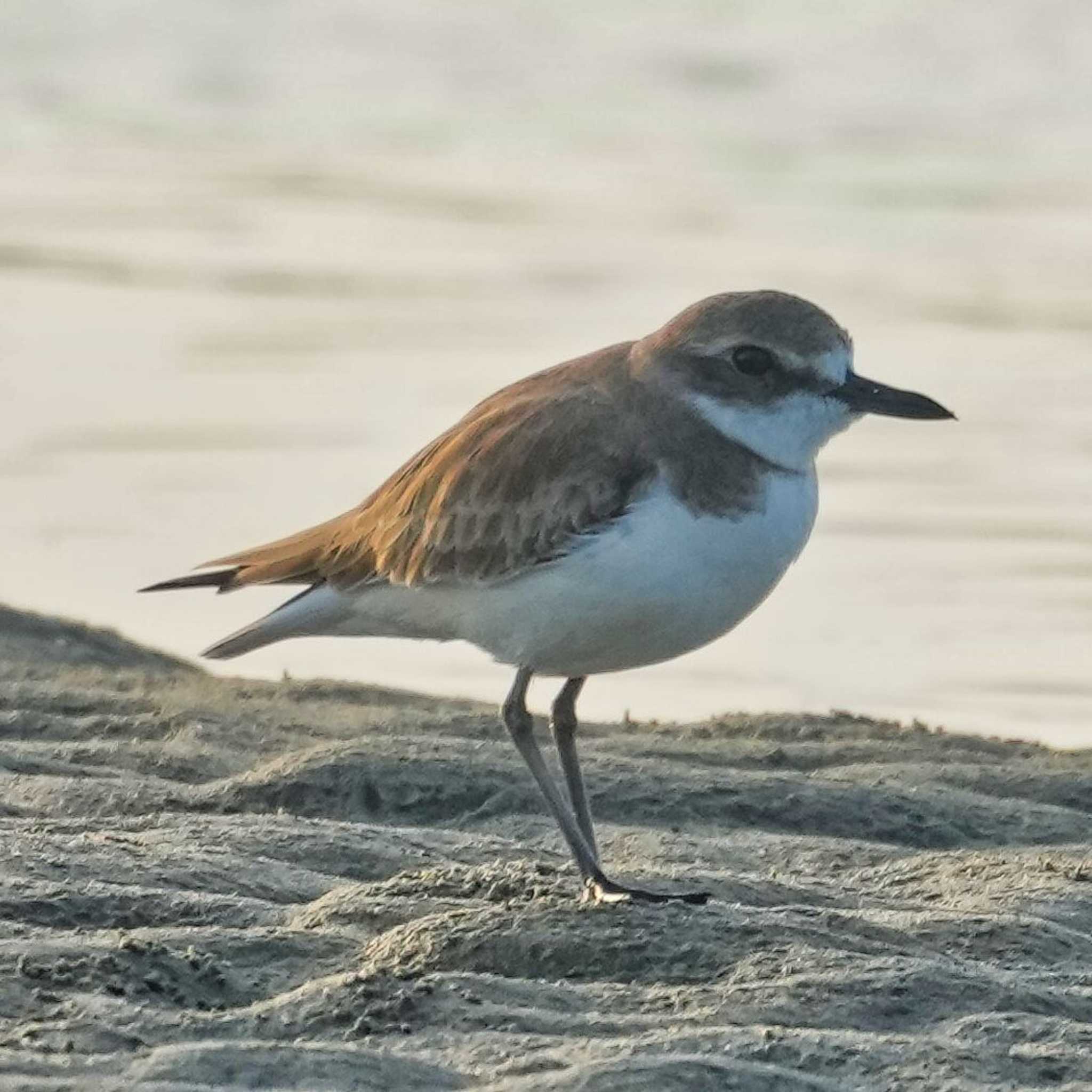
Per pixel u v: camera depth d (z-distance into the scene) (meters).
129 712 12.73
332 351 22.34
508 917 8.70
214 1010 7.94
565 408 9.18
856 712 14.77
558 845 10.65
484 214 27.55
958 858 10.42
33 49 34.34
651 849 10.61
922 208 27.38
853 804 11.27
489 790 11.23
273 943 8.51
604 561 8.89
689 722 13.17
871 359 22.14
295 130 31.39
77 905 8.84
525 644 9.16
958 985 8.23
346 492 18.89
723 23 34.88
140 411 20.77
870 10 34.00
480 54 34.19
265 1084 7.11
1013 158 29.22
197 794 11.07
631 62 33.06
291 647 16.05
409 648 16.16
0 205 27.77
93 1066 7.15
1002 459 19.64
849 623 16.36
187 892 9.16
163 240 26.34
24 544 17.81
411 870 9.80
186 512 18.39
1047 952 8.92
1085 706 14.89
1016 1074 7.49
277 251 25.83
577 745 12.31
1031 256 25.62
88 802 10.79
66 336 22.84
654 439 9.02
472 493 9.16
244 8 36.31
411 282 24.61
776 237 26.61
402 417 20.55
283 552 9.92
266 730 12.41
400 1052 7.48
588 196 28.14
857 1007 8.04
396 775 11.23
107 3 36.25
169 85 33.03
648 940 8.57
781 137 30.28
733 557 8.95
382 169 29.47
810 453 9.26
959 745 12.66
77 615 16.42
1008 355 22.28
